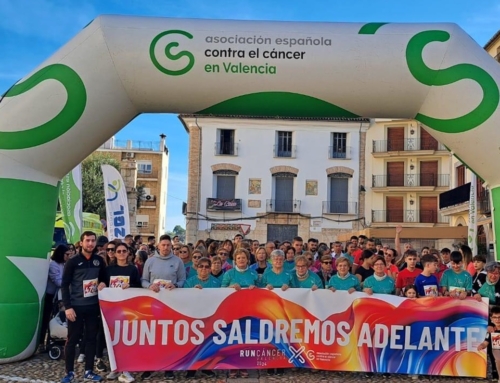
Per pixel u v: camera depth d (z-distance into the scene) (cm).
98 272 603
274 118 2950
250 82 679
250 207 2950
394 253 888
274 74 675
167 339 603
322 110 707
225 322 611
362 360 612
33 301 667
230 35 678
